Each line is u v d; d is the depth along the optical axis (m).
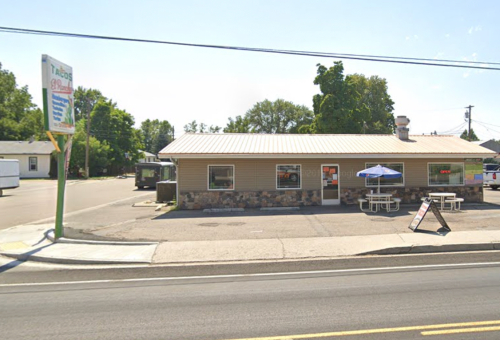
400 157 16.80
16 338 4.17
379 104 53.62
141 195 25.47
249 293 5.79
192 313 4.91
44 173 47.00
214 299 5.51
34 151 46.84
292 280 6.52
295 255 8.23
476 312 4.76
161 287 6.20
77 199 22.39
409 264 7.55
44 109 9.51
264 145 17.69
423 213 10.70
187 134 19.97
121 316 4.84
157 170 31.66
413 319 4.55
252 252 8.46
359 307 5.03
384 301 5.26
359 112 35.00
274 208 16.20
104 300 5.53
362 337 4.06
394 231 10.65
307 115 70.88
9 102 59.53
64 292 5.98
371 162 17.56
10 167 24.67
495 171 26.12
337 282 6.32
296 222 12.47
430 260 7.85
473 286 5.93
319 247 8.84
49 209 17.36
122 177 54.00
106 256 8.28
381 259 7.98
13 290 6.14
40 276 7.05
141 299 5.56
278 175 17.03
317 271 7.12
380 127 52.19
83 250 8.89
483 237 9.54
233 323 4.53
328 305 5.14
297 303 5.25
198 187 16.64
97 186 35.25
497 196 21.38
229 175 16.80
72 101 10.79
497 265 7.36
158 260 7.95
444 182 17.95
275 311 4.93
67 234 10.86
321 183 17.23
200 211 15.74
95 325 4.54
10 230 11.77
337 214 14.20
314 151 16.62
